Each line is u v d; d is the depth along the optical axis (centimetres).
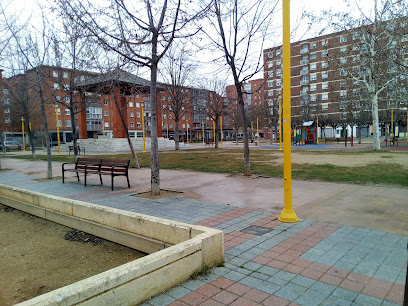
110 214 509
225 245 444
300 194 779
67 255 463
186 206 688
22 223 641
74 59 1274
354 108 4203
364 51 2223
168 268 318
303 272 352
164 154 2481
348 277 336
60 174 1376
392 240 442
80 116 3778
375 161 1448
